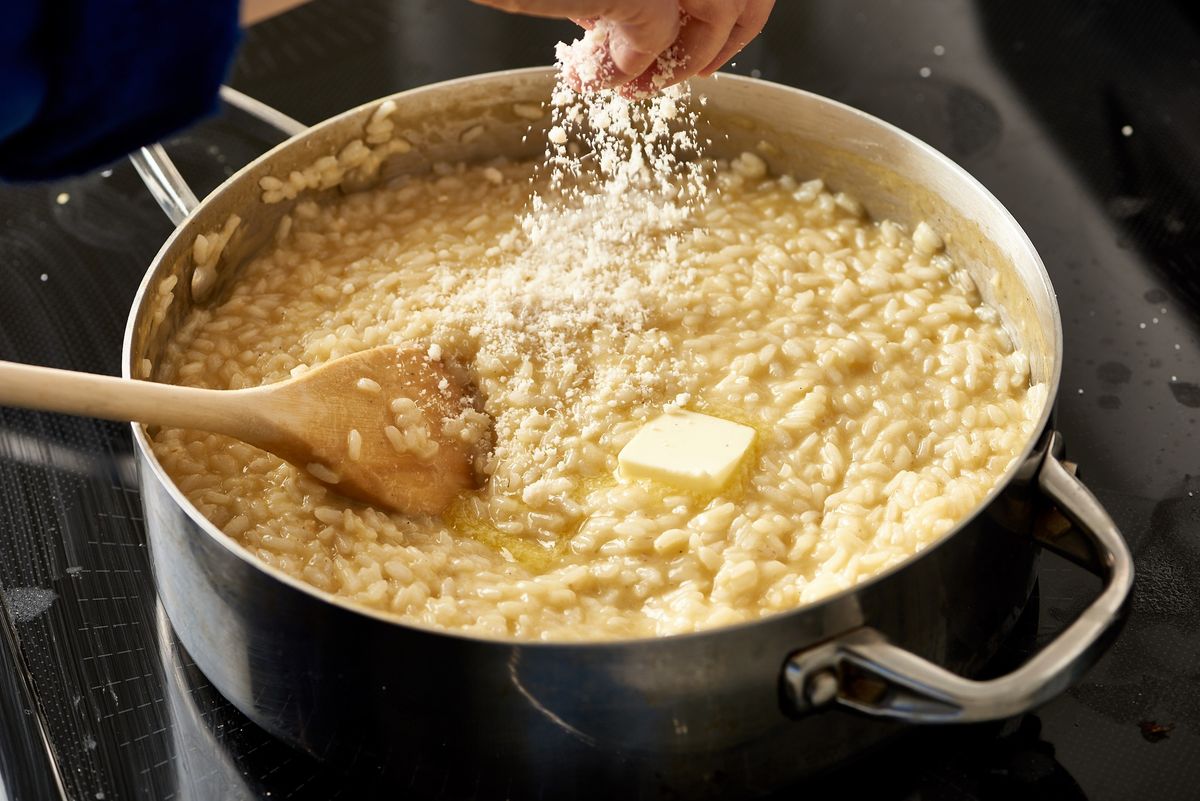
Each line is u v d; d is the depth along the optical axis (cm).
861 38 92
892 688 57
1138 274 79
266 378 73
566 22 94
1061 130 86
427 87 78
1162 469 71
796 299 76
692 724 57
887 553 65
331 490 69
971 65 90
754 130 80
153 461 61
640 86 68
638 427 71
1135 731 63
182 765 63
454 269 78
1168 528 69
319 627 58
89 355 77
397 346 71
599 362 74
